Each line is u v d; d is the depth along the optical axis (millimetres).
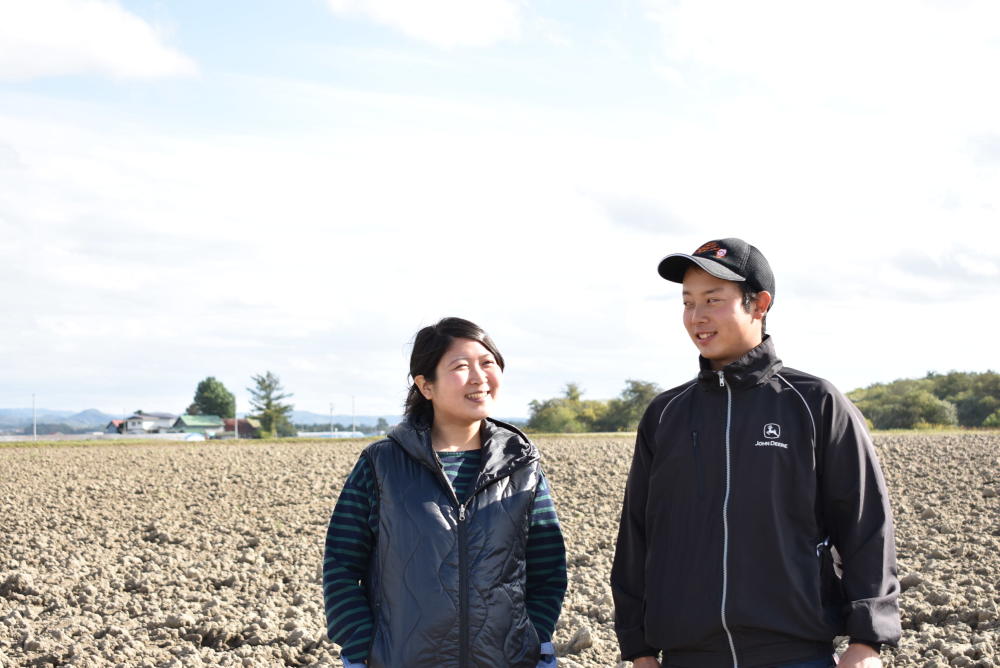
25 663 6305
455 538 3195
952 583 7250
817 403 3113
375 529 3340
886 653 5762
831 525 3145
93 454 19828
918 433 21781
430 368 3412
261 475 15953
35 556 10047
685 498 3188
